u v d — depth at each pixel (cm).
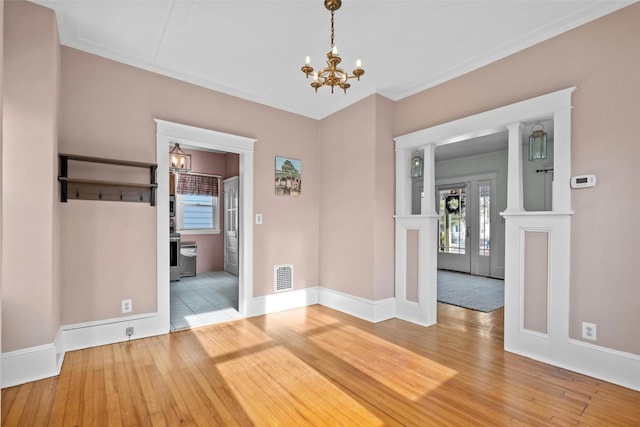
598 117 237
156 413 195
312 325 348
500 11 239
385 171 376
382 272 370
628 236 224
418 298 356
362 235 378
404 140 371
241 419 191
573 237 247
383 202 373
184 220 669
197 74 333
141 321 307
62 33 263
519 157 280
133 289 303
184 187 659
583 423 186
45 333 232
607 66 234
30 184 226
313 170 441
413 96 367
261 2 231
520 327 274
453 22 252
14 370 221
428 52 293
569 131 249
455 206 707
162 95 323
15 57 222
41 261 229
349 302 391
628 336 223
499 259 629
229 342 300
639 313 220
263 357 269
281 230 409
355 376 239
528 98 275
